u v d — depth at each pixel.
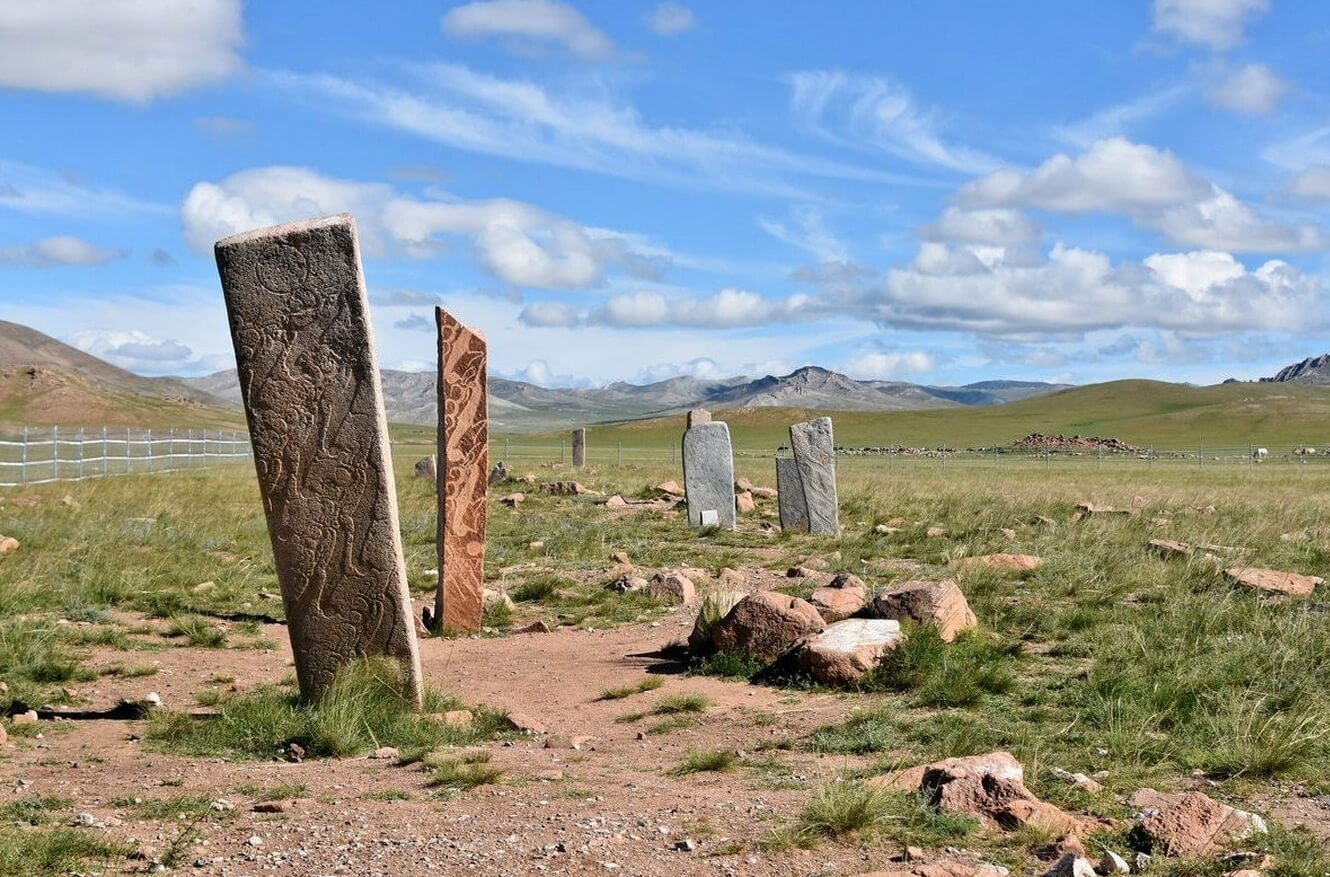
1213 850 5.89
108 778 7.70
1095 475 50.38
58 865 5.80
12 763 8.09
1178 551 17.00
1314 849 5.88
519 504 27.91
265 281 9.14
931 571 16.30
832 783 7.04
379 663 9.41
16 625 12.14
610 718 9.77
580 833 6.36
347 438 9.24
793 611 11.41
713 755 7.92
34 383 177.38
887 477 42.31
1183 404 176.38
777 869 5.80
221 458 60.03
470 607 14.23
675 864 5.88
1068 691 9.55
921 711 9.29
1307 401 158.50
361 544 9.33
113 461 49.91
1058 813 6.38
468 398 14.36
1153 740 8.08
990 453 90.25
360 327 9.12
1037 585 14.98
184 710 9.87
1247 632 11.34
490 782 7.49
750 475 46.88
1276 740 7.59
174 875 5.73
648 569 18.33
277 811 6.82
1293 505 25.31
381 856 6.02
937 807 6.50
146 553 17.75
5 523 20.02
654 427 168.25
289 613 9.44
